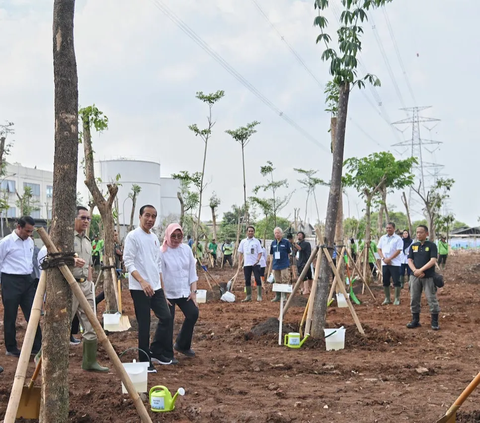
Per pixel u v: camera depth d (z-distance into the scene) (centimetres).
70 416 532
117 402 560
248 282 1627
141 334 726
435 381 675
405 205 2342
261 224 4066
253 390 635
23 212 3759
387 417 529
